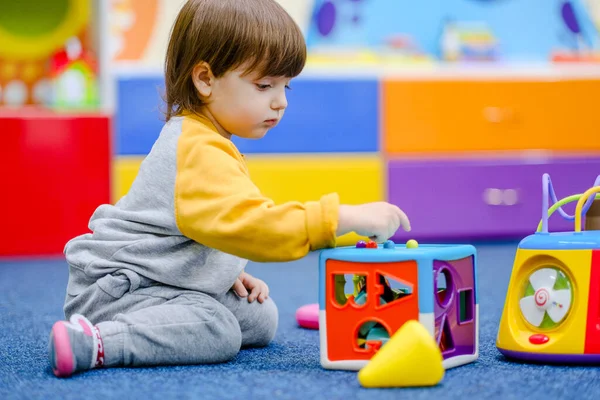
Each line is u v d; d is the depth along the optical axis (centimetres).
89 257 123
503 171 317
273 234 108
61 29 319
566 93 321
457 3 355
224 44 118
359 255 108
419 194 313
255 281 134
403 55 343
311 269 260
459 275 113
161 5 324
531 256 114
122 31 321
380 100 310
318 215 108
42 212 290
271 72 119
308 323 155
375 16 348
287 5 341
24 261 280
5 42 317
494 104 317
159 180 119
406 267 106
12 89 316
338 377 105
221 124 123
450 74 314
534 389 97
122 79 293
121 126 293
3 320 163
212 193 112
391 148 312
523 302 114
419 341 98
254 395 95
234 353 120
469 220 316
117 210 125
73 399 95
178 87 124
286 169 304
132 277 119
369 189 310
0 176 287
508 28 358
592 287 109
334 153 308
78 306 123
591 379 102
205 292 122
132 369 112
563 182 319
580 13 359
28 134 288
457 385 99
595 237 110
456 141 316
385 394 94
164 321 114
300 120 305
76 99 308
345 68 311
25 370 114
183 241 120
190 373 109
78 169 291
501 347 116
